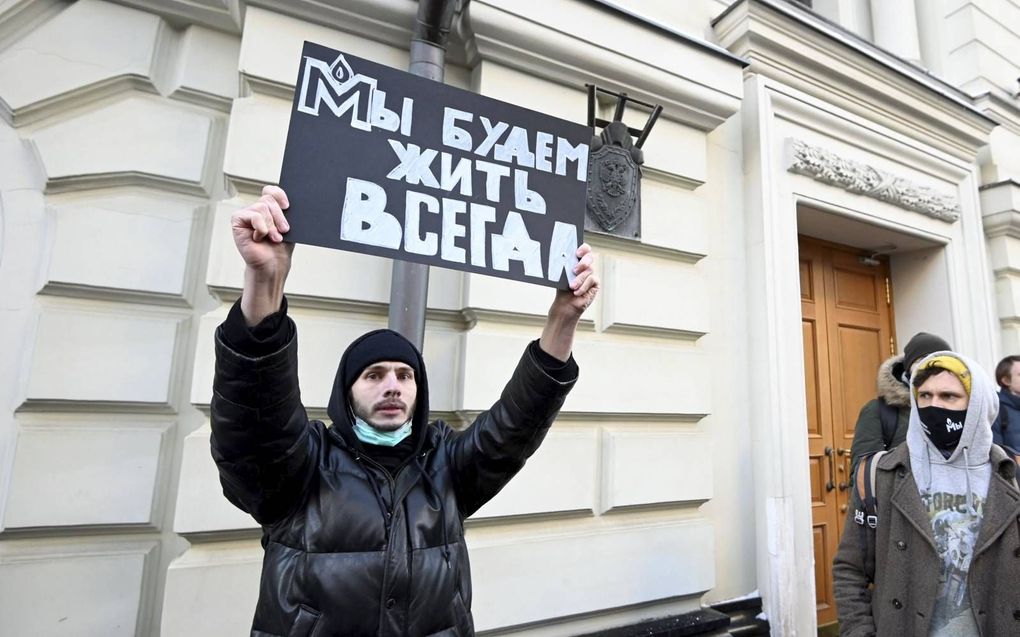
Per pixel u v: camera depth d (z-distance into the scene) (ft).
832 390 12.11
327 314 6.84
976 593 4.58
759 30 10.13
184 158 6.65
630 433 8.28
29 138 6.23
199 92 6.86
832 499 11.49
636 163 8.66
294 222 3.57
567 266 4.34
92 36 6.48
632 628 7.72
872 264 13.55
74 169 6.17
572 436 7.79
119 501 5.92
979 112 13.05
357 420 4.00
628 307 8.41
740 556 9.11
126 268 6.20
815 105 10.96
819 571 10.96
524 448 4.14
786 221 10.25
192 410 6.43
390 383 3.92
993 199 14.16
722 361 9.54
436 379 7.27
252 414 3.23
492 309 7.38
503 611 6.92
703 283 9.20
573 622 7.53
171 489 6.24
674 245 8.98
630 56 8.54
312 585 3.36
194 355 6.49
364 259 6.98
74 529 5.78
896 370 7.73
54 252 5.93
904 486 5.07
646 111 9.15
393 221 3.92
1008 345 13.87
